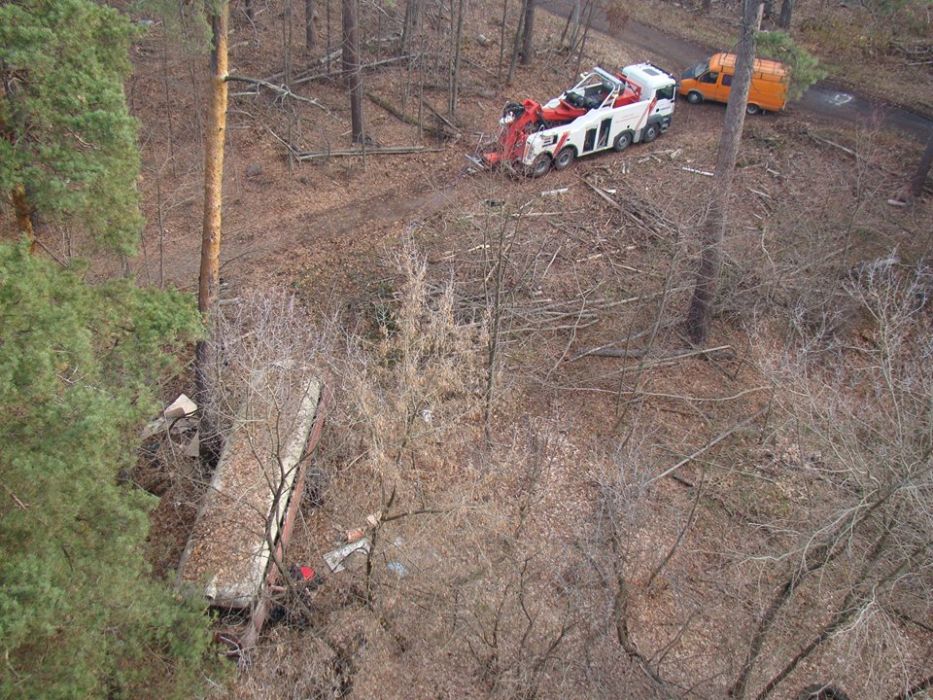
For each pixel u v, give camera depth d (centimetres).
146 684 871
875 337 1728
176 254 1881
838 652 1159
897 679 1208
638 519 1290
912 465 948
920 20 3350
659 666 1204
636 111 2408
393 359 1486
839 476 1313
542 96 2792
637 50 3216
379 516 1228
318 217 2070
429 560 1249
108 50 932
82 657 740
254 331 1296
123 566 821
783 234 2052
